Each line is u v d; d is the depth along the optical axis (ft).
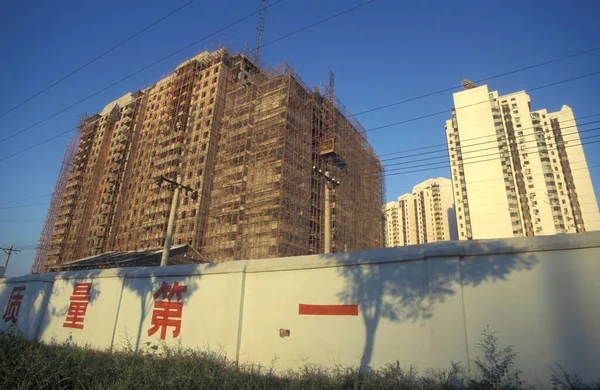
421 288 29.43
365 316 31.50
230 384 25.72
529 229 240.12
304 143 163.73
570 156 254.06
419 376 27.27
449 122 292.81
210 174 179.42
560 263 25.30
